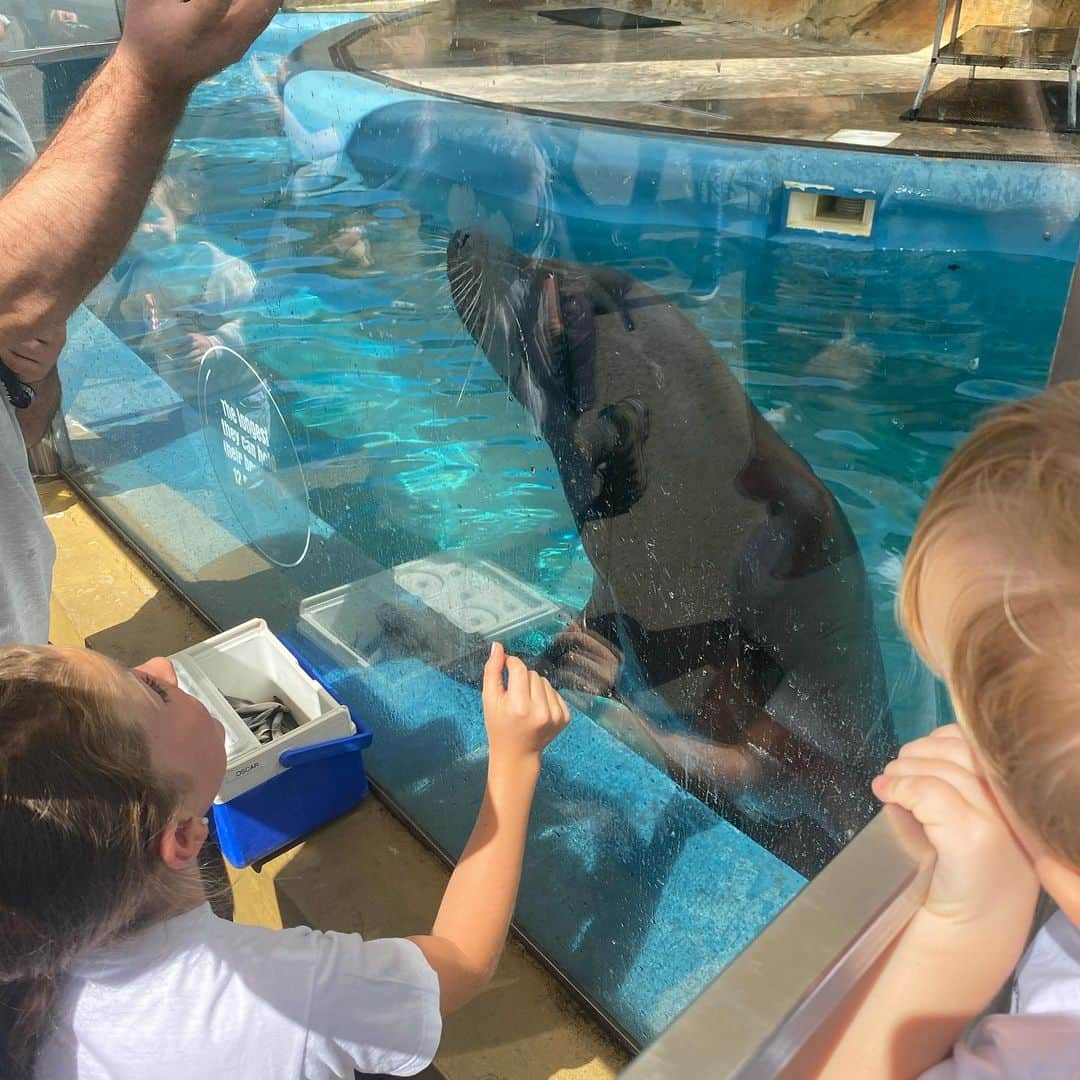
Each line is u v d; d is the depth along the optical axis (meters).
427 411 2.10
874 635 1.45
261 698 2.49
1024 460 0.55
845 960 0.61
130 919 1.17
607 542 1.91
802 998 0.57
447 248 1.91
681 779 1.83
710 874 1.68
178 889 1.25
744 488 1.61
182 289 2.61
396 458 2.20
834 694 1.53
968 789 0.72
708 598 1.72
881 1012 0.73
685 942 1.64
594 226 1.70
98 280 1.40
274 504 2.60
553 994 1.81
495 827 1.58
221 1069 1.21
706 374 1.61
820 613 1.51
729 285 1.52
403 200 1.93
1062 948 0.77
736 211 1.48
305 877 2.08
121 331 2.96
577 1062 1.70
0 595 1.59
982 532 0.54
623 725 1.95
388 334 2.09
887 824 0.71
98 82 1.29
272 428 2.48
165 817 1.22
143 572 3.15
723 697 1.74
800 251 1.41
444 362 2.03
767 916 1.59
